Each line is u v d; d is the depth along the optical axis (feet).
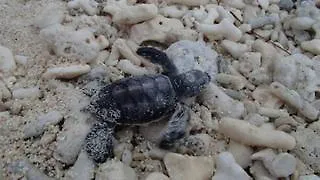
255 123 0.82
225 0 1.04
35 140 0.77
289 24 1.01
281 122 0.83
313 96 0.88
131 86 0.76
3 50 0.87
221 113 0.84
